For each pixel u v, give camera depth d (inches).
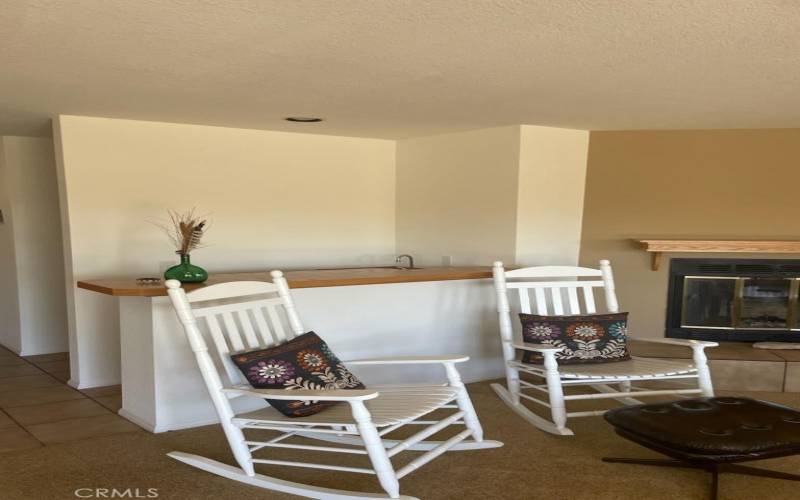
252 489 99.0
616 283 180.7
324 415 97.7
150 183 164.1
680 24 75.7
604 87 113.9
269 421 96.7
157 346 123.0
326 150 192.5
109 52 90.7
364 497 91.5
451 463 110.0
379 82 110.7
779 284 181.0
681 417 100.0
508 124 162.1
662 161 176.2
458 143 181.6
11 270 201.3
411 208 200.8
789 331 181.6
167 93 122.5
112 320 161.2
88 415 135.2
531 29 78.3
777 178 175.6
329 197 194.5
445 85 113.0
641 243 176.6
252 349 110.9
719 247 173.9
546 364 123.6
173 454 110.1
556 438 122.9
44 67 100.0
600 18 73.6
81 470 105.4
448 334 161.2
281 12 72.4
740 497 98.1
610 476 105.2
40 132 183.2
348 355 146.3
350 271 159.9
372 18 74.3
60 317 204.5
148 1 69.1
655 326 182.5
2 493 96.4
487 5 69.3
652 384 166.2
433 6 69.8
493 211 171.0
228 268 178.1
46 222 200.1
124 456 111.7
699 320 183.0
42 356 197.3
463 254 181.9
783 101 125.9
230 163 175.9
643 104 131.3
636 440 100.1
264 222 183.2
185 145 168.6
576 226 176.6
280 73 104.0
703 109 136.9
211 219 174.2
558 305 147.6
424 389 108.3
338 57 93.0
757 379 163.5
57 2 69.4
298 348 108.8
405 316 154.2
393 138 200.4
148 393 125.8
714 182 176.6
